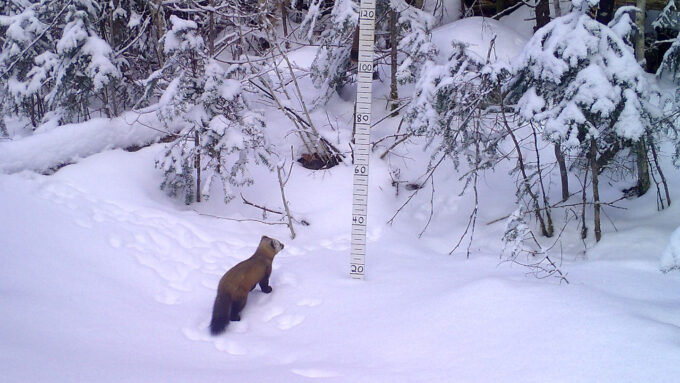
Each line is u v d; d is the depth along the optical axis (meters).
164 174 6.80
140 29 9.33
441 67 6.58
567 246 6.13
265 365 3.69
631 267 5.29
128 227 5.99
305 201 7.30
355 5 7.74
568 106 5.29
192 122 6.49
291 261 5.80
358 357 3.75
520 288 4.27
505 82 6.02
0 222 5.39
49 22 8.64
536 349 3.47
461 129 6.14
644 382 2.99
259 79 8.45
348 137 8.06
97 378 3.03
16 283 4.51
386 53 8.79
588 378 3.10
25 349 3.26
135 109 8.22
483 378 3.25
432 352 3.67
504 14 10.73
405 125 8.38
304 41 10.98
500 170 7.65
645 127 5.57
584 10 5.40
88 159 7.04
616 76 5.34
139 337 4.04
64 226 5.69
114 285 4.93
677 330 3.48
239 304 4.54
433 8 10.84
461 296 4.30
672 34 8.98
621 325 3.56
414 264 5.67
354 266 5.22
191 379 3.20
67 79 7.94
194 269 5.51
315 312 4.62
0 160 6.49
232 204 7.18
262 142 6.87
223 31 10.91
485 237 6.55
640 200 6.61
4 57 8.59
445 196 7.43
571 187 7.12
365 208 5.19
